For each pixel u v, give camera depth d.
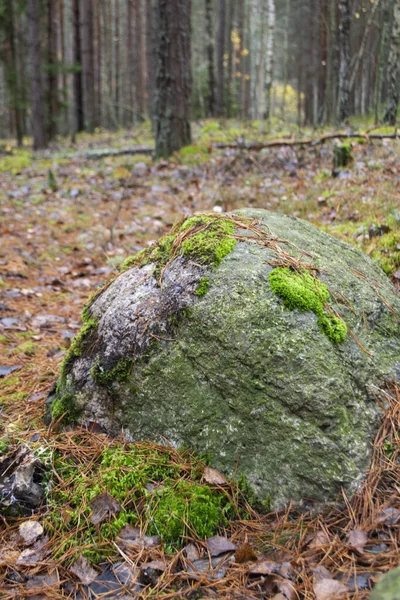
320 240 1.32
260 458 0.99
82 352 1.21
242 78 15.77
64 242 3.05
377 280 1.28
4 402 1.38
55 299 2.23
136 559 0.91
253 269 1.08
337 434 0.95
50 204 3.93
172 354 1.07
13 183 4.84
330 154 3.72
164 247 1.23
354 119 7.09
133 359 1.12
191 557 0.91
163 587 0.86
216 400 1.03
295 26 12.12
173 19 4.79
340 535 0.91
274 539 0.92
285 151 4.18
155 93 5.02
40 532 0.99
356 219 2.29
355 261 1.30
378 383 1.05
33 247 2.95
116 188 4.23
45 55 9.55
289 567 0.86
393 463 0.97
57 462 1.10
